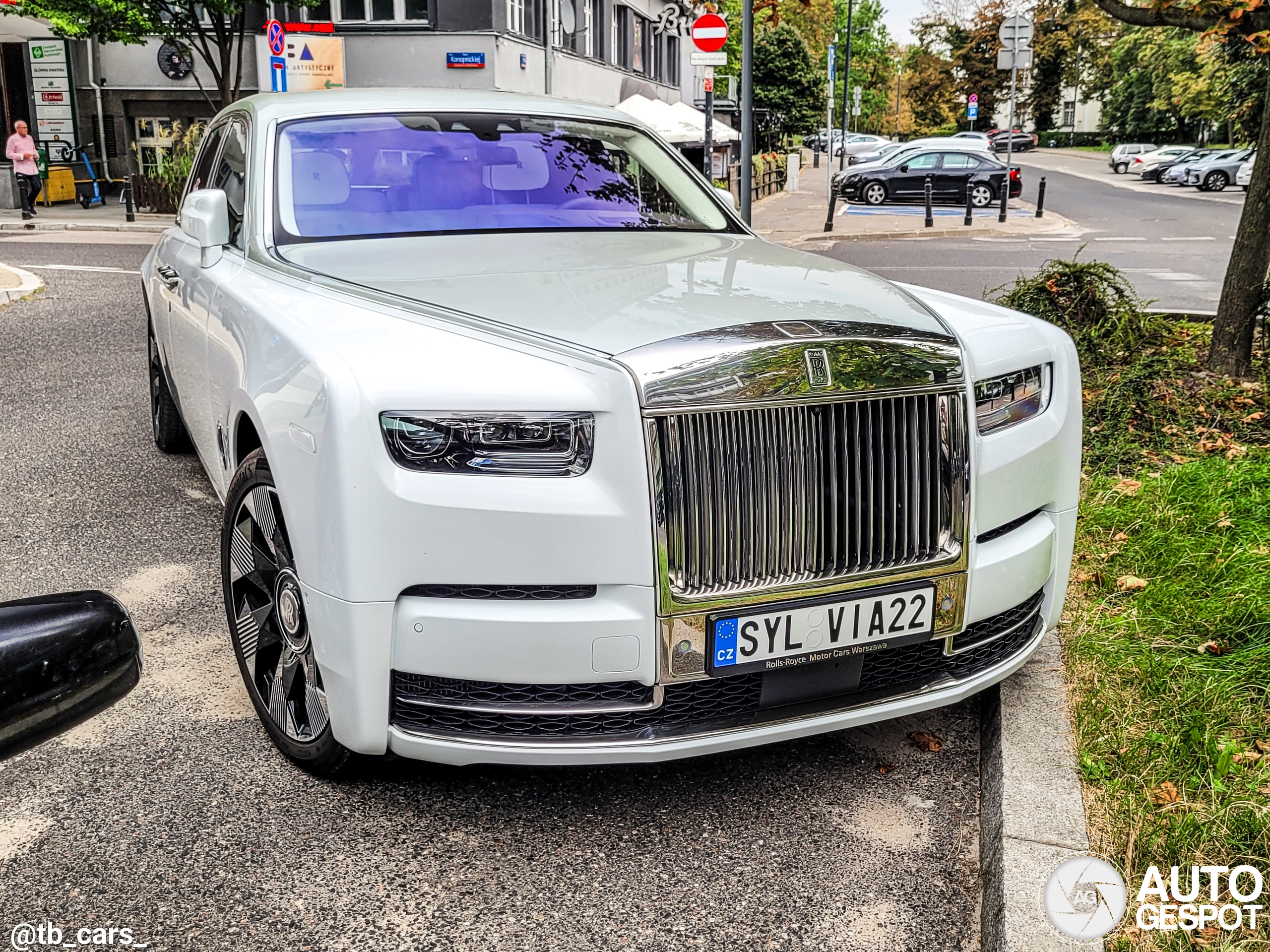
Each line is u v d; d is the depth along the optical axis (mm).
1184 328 8078
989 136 83312
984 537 2938
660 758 2602
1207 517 4492
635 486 2445
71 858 2682
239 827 2811
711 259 3449
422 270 3223
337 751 2873
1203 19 6566
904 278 13734
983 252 17578
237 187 4211
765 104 62781
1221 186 38156
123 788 2982
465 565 2480
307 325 2816
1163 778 2824
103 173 26000
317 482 2541
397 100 4324
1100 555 4227
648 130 4754
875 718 2781
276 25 17984
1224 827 2592
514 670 2521
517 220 3898
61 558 4582
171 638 3881
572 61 28500
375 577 2510
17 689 1185
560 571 2473
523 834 2801
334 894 2562
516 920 2484
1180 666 3355
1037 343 3066
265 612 3076
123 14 20125
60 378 7988
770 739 2678
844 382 2547
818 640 2621
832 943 2426
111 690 1269
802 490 2549
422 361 2553
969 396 2736
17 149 20922
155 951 2369
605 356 2477
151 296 5363
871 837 2809
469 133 4215
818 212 26594
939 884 2631
